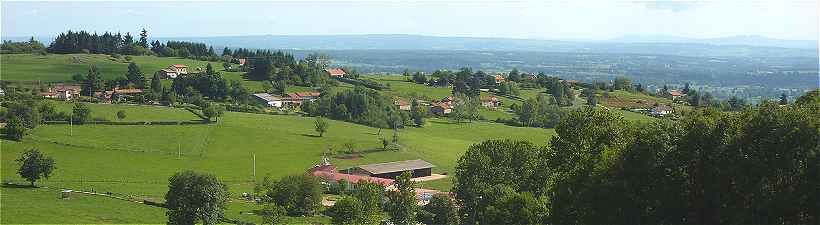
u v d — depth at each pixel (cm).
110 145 14700
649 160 4578
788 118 4359
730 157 4362
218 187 8438
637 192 4606
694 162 4500
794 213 4200
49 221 8275
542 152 8669
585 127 6719
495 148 9450
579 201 4856
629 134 5534
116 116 17375
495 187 8544
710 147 4494
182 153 14850
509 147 9425
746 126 4506
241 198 11344
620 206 4597
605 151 5325
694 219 4519
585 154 6194
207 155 15000
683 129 4781
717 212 4403
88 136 15188
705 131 4547
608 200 4603
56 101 18975
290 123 19612
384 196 9888
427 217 10006
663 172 4541
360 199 9256
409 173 9662
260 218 9575
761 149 4325
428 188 13462
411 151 17375
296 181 10306
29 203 9388
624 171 4700
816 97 5475
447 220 9750
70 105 18238
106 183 11681
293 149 16425
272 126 18725
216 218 8362
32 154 10862
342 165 15275
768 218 4212
